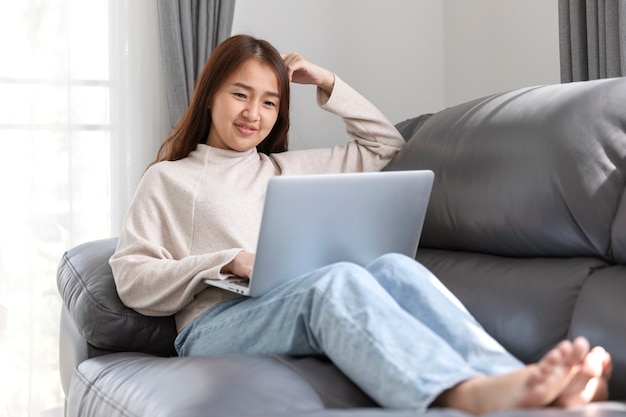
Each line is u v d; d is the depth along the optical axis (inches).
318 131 129.2
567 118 65.5
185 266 69.4
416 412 44.3
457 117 78.7
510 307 63.2
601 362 47.7
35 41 112.3
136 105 117.6
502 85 119.9
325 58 128.9
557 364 44.9
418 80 133.0
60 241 114.3
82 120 115.1
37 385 113.5
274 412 48.8
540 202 64.4
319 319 54.7
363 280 55.1
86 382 68.8
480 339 52.4
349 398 52.5
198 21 116.7
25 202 112.7
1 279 112.0
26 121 112.3
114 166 116.6
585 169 62.8
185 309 72.3
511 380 45.5
